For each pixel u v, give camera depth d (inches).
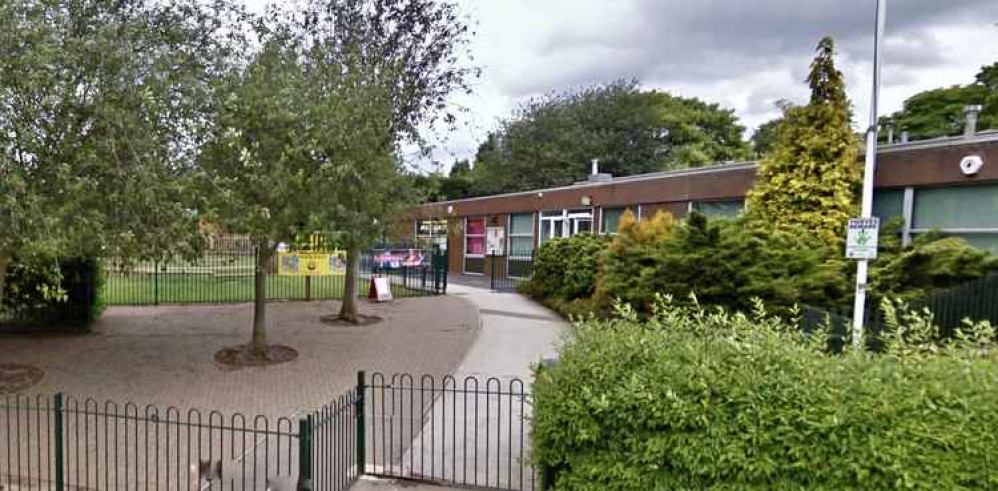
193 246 247.6
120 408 247.3
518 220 816.9
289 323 429.1
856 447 115.0
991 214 344.5
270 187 257.3
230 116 256.7
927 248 314.7
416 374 301.1
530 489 171.5
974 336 144.9
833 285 315.6
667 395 126.6
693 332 157.0
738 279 319.6
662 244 368.5
